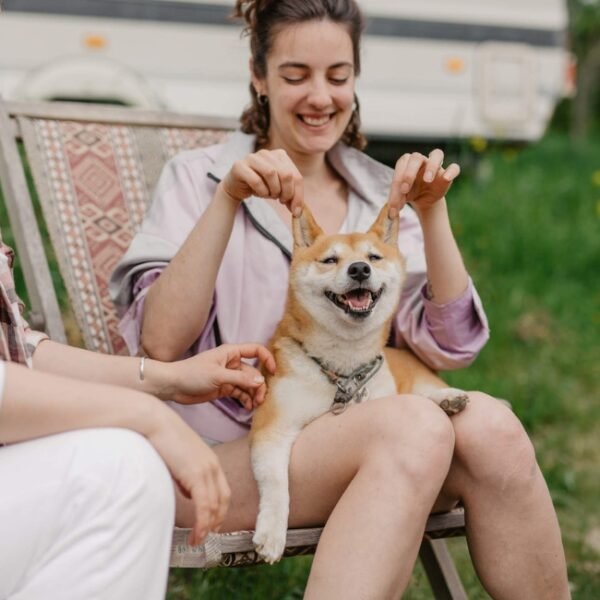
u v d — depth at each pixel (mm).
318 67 2361
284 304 2379
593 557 3109
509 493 1965
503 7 6234
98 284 2551
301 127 2430
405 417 1892
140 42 5312
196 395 2012
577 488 3602
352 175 2592
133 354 2232
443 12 6086
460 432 1979
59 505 1480
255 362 2336
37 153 2639
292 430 2152
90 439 1511
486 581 2029
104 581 1478
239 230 2363
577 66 18188
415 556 1879
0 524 1463
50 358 1944
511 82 6316
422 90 6090
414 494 1834
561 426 4180
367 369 2271
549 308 5344
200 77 5465
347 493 1874
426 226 2254
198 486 1567
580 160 9953
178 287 2090
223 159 2463
